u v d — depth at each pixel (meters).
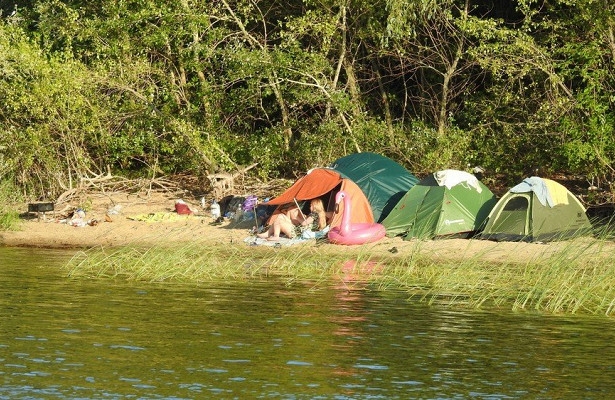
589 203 39.34
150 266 28.62
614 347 18.31
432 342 18.45
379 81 50.22
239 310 21.72
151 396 14.27
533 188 34.47
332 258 31.55
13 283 25.66
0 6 59.41
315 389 14.78
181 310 21.64
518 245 33.19
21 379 15.16
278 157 47.47
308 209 37.50
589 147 39.06
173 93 47.94
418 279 27.36
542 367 16.55
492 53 42.19
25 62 44.75
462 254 32.12
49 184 46.25
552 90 42.22
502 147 43.66
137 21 46.25
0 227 39.50
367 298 23.78
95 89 47.00
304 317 20.89
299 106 48.19
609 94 39.97
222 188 44.84
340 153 46.00
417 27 48.41
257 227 37.16
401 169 38.62
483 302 23.56
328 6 46.94
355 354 17.27
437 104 48.66
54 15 49.69
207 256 31.67
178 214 41.97
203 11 46.75
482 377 15.73
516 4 49.97
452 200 35.59
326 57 49.78
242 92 47.78
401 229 35.81
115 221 40.81
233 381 15.20
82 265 29.58
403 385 15.09
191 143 46.06
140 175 50.09
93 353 17.06
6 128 46.12
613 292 24.39
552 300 23.27
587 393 14.82
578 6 40.41
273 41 51.12
